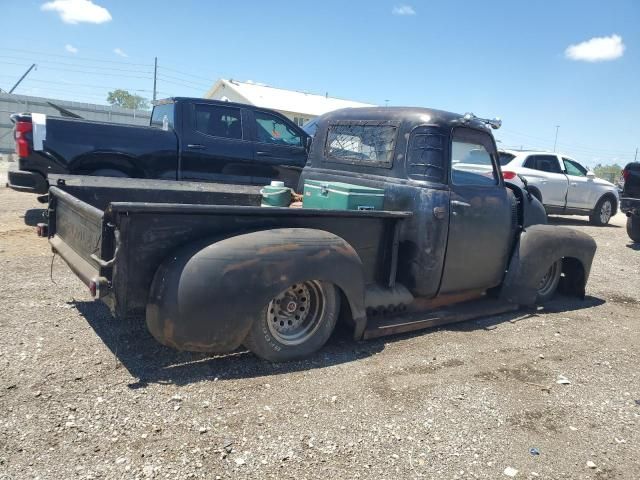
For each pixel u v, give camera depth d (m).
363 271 3.98
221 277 3.16
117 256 2.99
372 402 3.21
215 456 2.56
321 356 3.78
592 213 13.26
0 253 6.07
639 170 9.77
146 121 28.56
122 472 2.39
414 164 4.36
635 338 4.88
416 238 4.27
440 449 2.80
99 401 2.95
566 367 4.03
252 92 30.98
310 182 4.62
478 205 4.55
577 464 2.79
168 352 3.62
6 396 2.93
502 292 5.17
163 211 3.05
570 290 6.09
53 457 2.46
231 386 3.24
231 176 7.88
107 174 7.16
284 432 2.81
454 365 3.86
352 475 2.52
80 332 3.89
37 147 6.83
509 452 2.84
